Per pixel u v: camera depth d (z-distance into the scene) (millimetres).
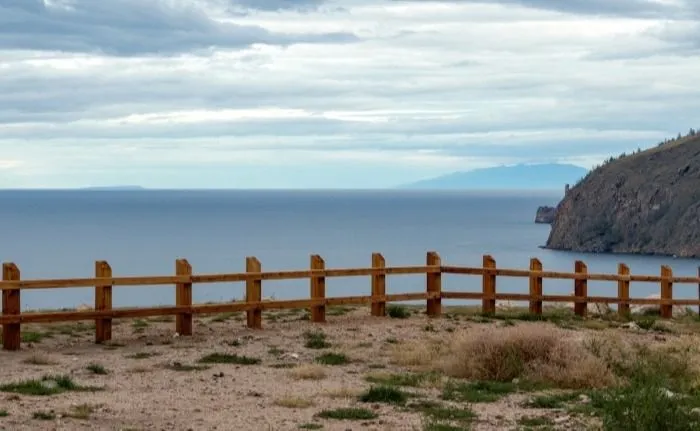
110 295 18547
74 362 16031
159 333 19812
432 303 23516
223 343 18516
